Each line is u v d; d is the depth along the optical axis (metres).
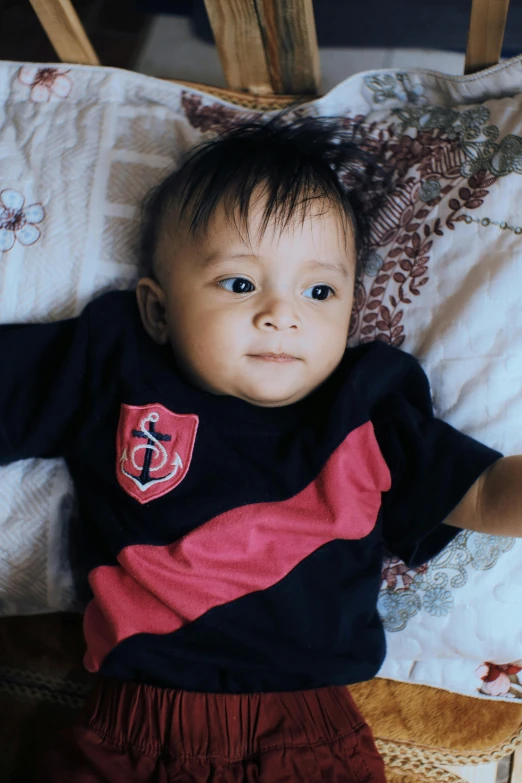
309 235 0.81
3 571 0.96
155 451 0.84
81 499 0.90
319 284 0.82
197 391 0.87
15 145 0.98
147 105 1.00
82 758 0.81
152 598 0.83
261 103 1.01
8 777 1.00
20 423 0.89
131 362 0.88
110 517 0.84
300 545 0.84
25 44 1.67
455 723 1.00
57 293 0.95
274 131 0.91
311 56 0.96
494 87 0.94
